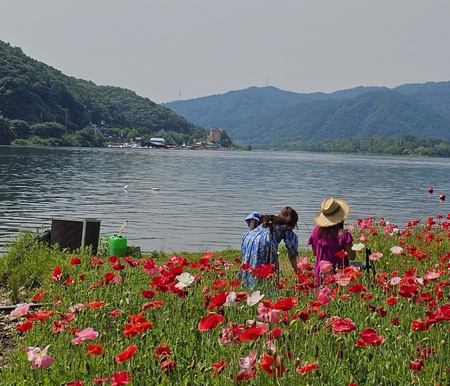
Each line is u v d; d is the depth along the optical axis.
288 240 7.95
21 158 91.25
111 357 4.80
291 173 86.44
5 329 7.25
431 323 4.57
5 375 4.99
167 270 6.28
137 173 71.25
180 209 35.19
